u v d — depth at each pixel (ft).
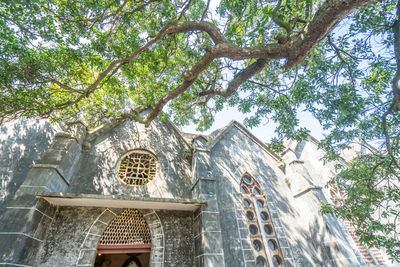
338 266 24.59
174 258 22.99
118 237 24.34
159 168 29.53
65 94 26.89
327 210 21.50
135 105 34.76
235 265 23.88
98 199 21.25
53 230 21.54
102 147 28.96
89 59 23.72
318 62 22.53
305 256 26.94
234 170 32.73
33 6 16.99
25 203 19.67
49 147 25.40
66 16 20.20
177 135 34.12
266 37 23.61
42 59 21.61
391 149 18.75
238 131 38.88
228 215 27.43
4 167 24.53
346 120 20.61
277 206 31.04
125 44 25.05
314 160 39.60
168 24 19.35
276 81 26.68
